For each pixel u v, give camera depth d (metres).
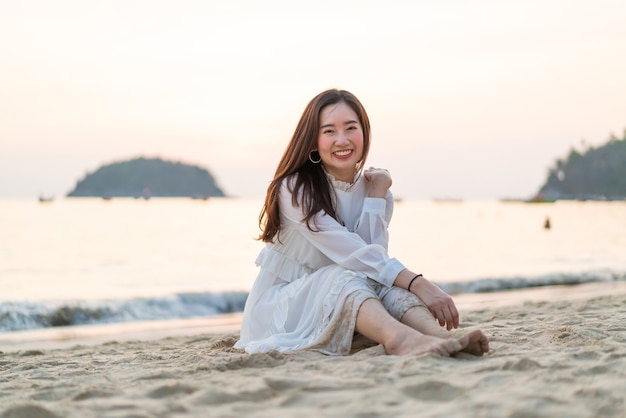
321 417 1.72
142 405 1.93
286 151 3.17
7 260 17.41
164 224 39.06
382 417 1.71
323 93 3.16
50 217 46.34
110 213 56.56
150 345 5.17
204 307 10.08
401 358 2.45
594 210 85.25
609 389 1.88
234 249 21.89
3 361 3.93
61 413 1.86
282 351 2.86
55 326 8.36
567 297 9.81
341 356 2.72
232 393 1.99
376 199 3.18
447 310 2.83
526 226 39.97
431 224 42.84
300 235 3.15
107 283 12.85
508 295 10.69
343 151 3.10
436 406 1.79
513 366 2.23
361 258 2.92
